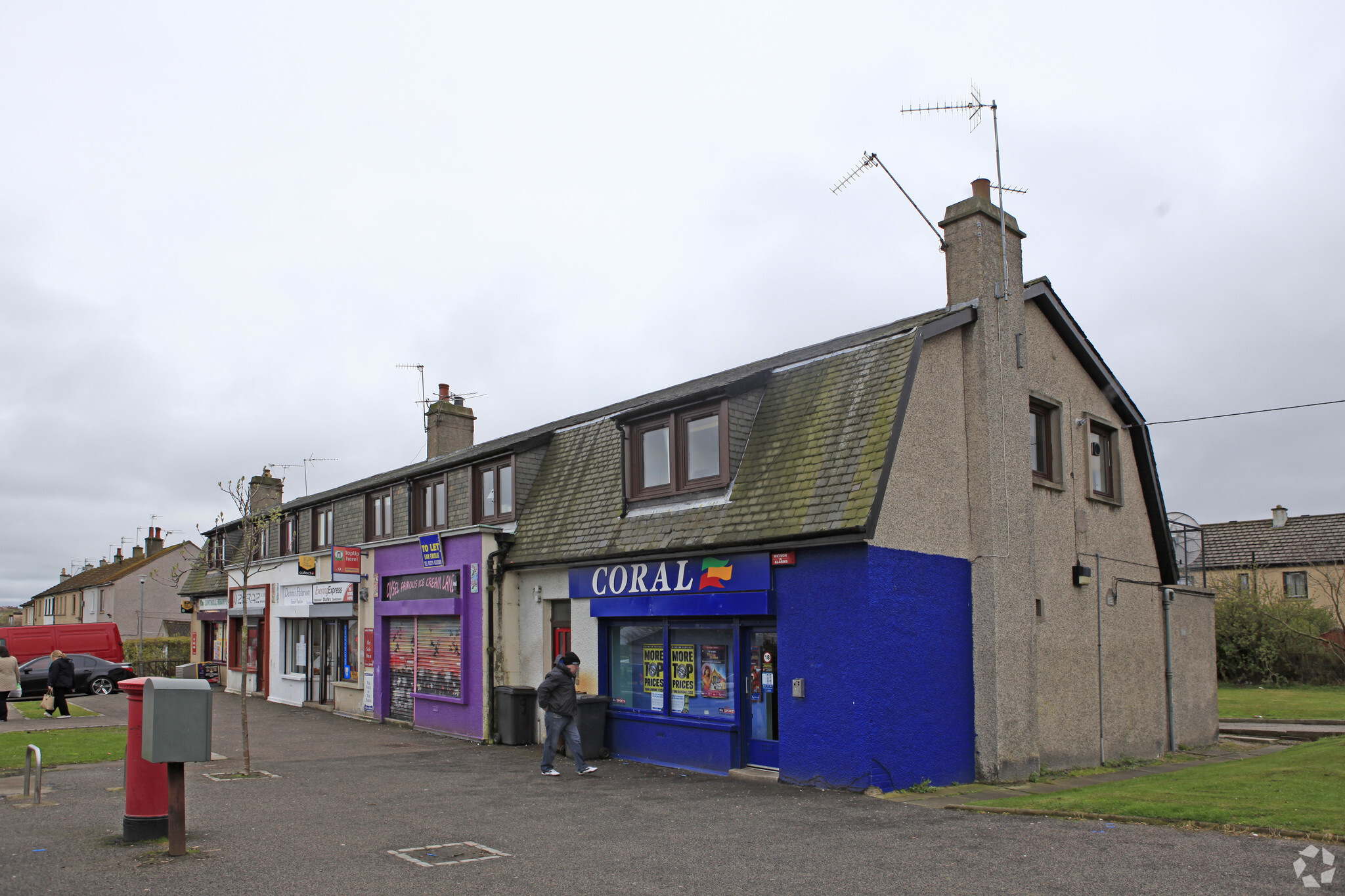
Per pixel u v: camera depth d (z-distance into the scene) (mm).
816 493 11430
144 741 7547
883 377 11875
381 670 20094
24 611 82125
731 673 12781
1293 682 32031
